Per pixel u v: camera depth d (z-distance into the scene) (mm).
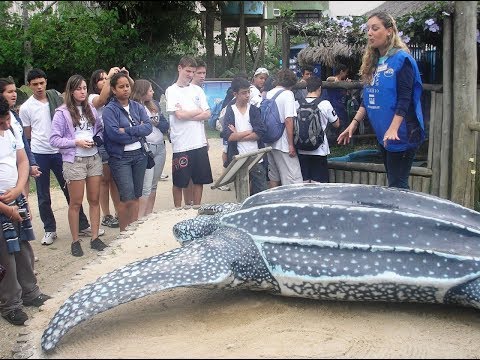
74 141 4250
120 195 4289
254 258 2611
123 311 2635
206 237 2850
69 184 4359
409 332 2389
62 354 2236
